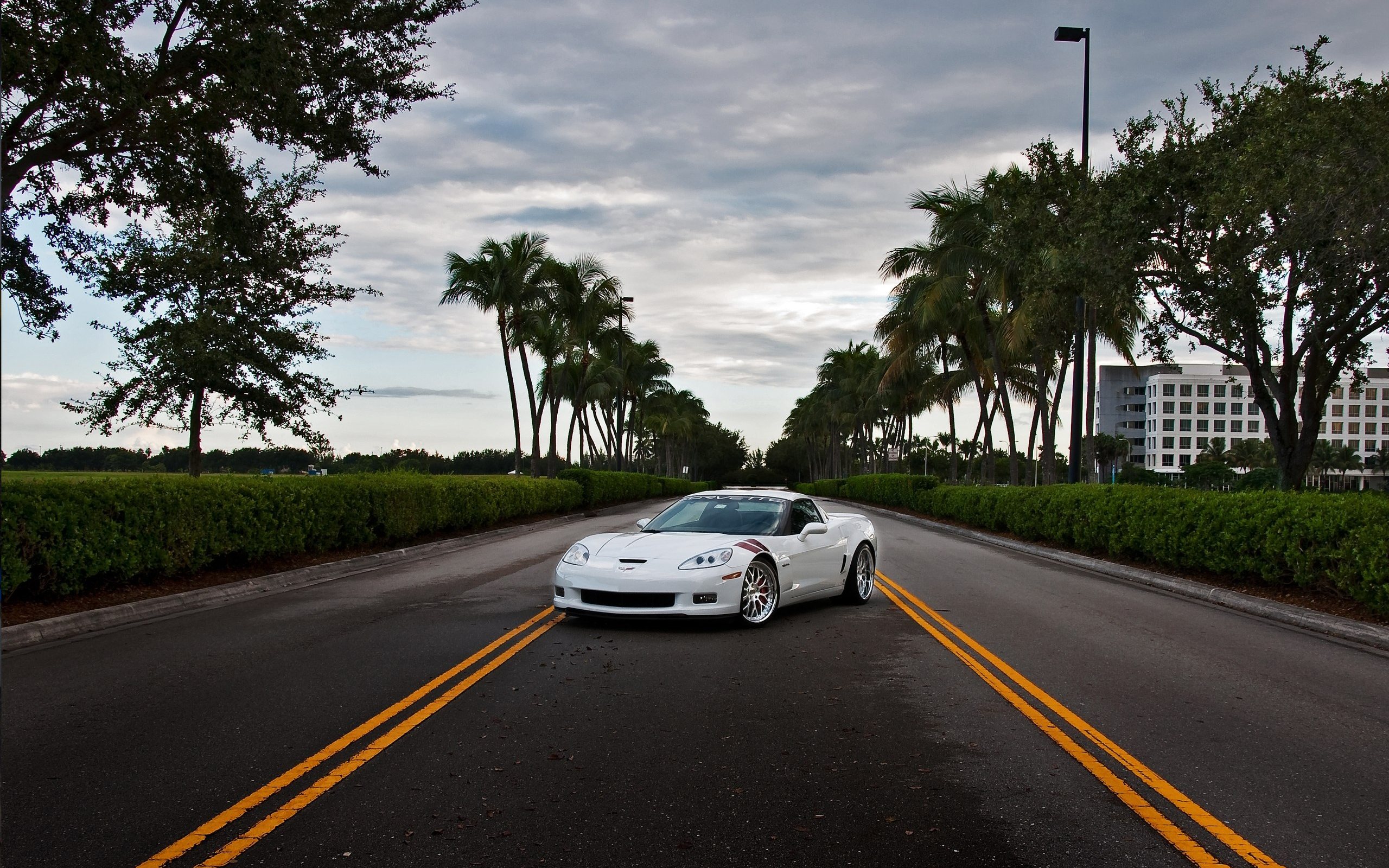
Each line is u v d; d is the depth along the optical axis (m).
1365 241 12.18
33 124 10.67
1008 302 26.94
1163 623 9.77
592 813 4.09
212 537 11.58
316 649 7.68
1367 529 9.73
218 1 10.47
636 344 55.66
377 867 3.52
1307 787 4.54
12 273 12.14
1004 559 17.47
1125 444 129.25
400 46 12.27
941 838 3.87
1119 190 15.43
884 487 44.25
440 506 19.70
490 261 33.69
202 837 3.78
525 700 6.03
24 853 3.61
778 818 4.07
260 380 17.42
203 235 16.08
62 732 5.25
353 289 18.02
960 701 6.15
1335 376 15.62
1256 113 14.62
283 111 11.06
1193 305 15.16
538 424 35.03
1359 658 8.03
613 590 8.52
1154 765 4.85
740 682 6.60
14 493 8.84
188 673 6.77
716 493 10.70
